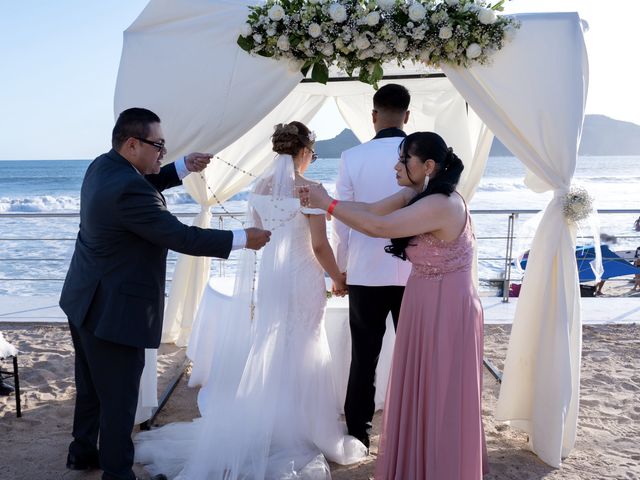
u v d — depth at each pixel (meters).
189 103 3.38
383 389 4.17
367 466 3.41
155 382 3.71
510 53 3.34
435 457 2.84
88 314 2.80
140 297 2.83
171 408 4.18
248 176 5.29
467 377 2.83
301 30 3.18
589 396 4.38
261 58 3.35
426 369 2.89
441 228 2.76
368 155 3.37
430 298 2.87
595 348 5.45
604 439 3.76
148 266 2.86
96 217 2.73
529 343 3.64
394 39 3.15
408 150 2.82
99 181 2.75
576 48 3.32
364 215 2.76
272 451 3.29
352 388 3.54
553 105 3.35
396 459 3.00
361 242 3.40
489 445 3.69
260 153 5.23
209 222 5.32
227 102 3.37
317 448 3.36
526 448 3.65
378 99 3.45
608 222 17.42
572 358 3.53
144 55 3.42
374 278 3.36
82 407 3.19
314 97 5.35
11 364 4.91
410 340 2.94
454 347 2.83
